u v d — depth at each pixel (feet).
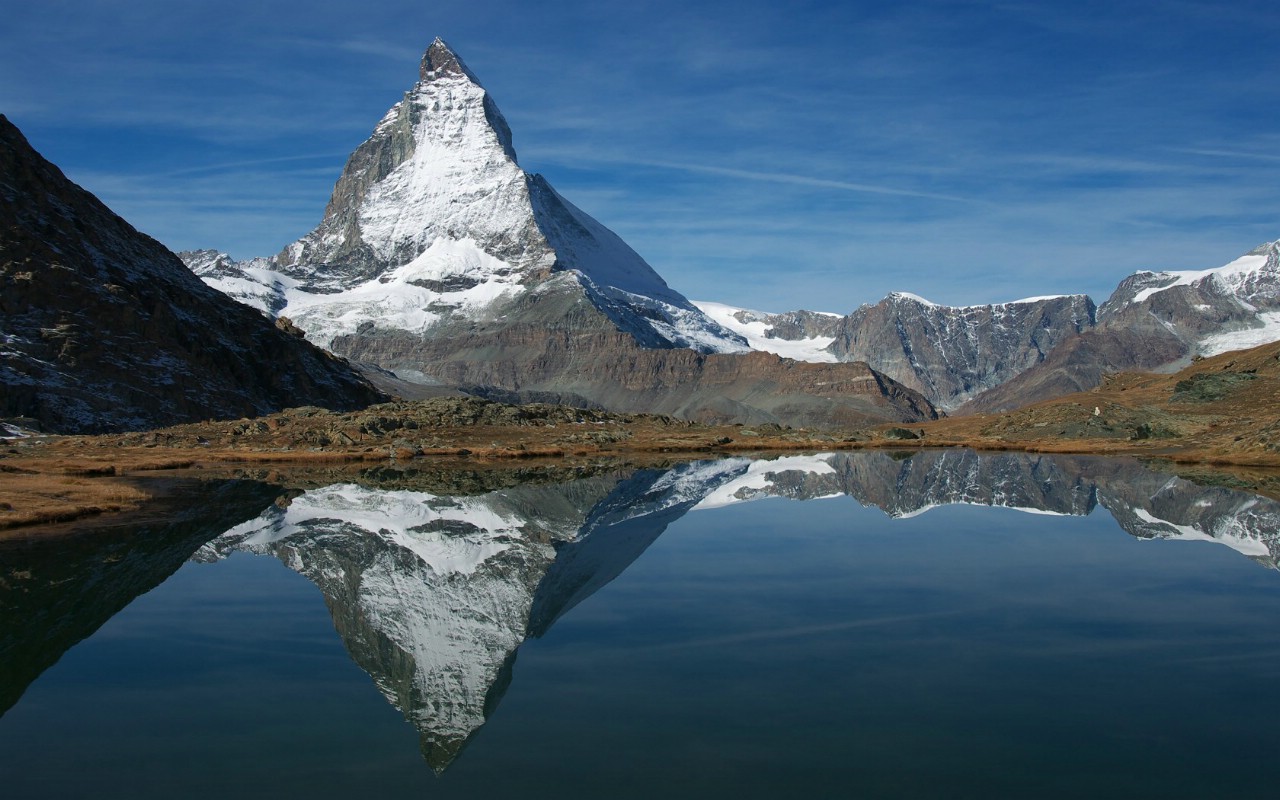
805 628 130.52
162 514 248.93
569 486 333.62
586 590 156.25
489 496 296.92
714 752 86.48
